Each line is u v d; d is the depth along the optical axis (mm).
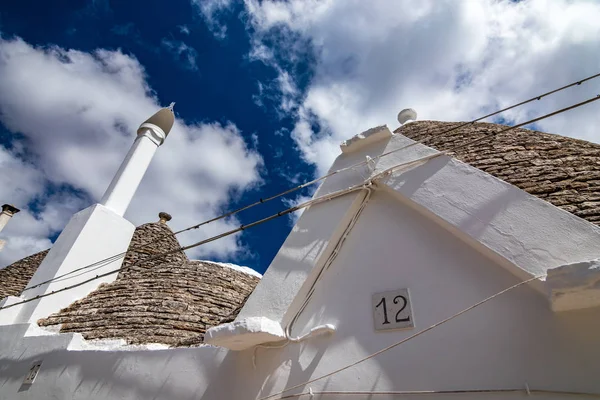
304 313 4887
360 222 5207
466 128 7496
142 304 8258
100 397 5984
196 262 11898
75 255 10242
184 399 5188
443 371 3672
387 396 3809
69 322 8406
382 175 5145
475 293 3900
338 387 4105
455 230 4258
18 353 7855
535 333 3436
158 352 5941
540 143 6109
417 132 8094
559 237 3637
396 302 4289
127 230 11969
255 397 4566
